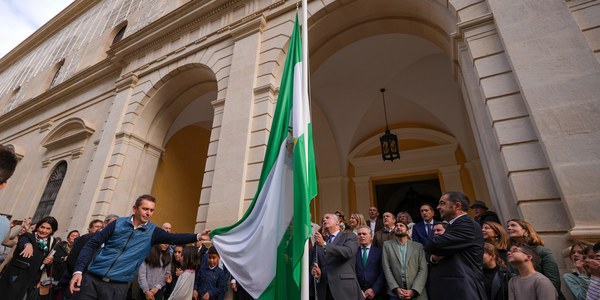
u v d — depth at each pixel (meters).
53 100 15.32
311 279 4.01
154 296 4.87
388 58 9.70
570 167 3.82
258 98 7.41
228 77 8.41
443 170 10.81
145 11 14.27
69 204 10.57
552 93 4.29
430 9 6.77
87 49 16.59
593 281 2.59
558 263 3.61
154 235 3.62
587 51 4.35
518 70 4.62
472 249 2.98
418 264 3.74
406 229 4.06
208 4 9.90
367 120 12.11
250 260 3.32
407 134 11.88
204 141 14.66
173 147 12.94
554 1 4.91
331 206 11.54
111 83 12.89
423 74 10.21
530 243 3.39
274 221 3.32
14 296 4.09
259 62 7.99
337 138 12.38
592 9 4.69
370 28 8.00
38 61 20.94
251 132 7.09
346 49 9.33
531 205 3.99
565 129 4.03
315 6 7.71
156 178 11.78
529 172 4.16
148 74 11.04
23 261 4.27
